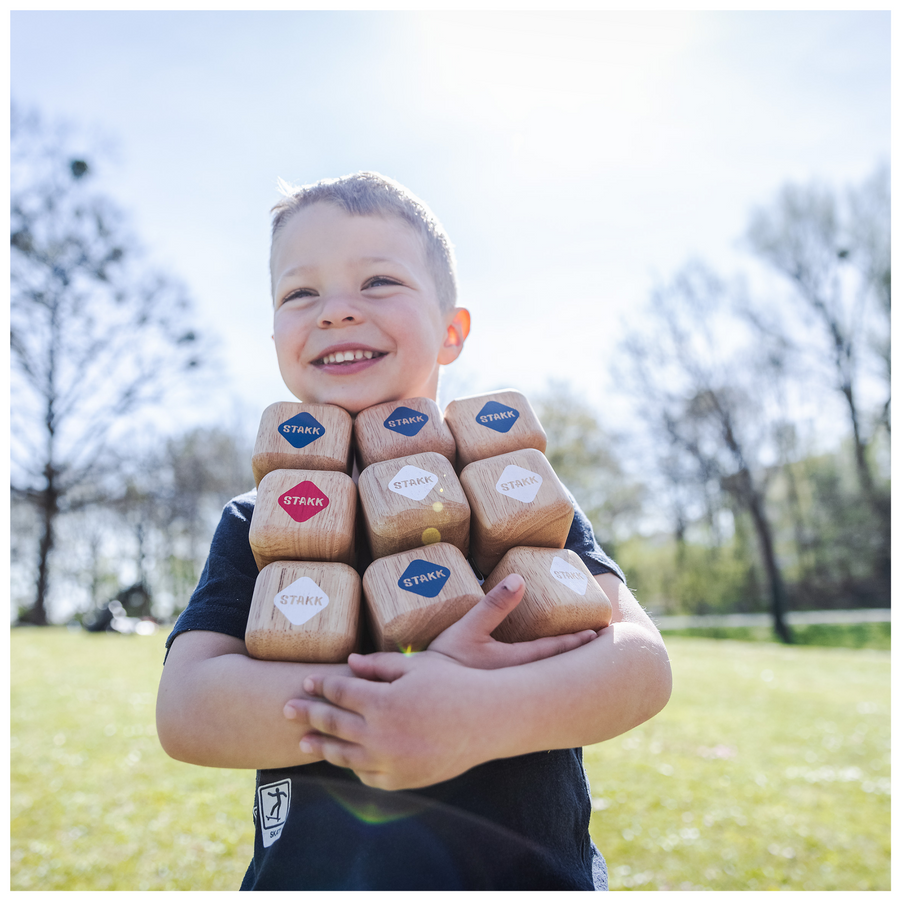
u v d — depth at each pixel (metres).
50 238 13.38
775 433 20.70
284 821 0.90
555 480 1.00
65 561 24.08
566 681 0.84
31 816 3.84
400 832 0.87
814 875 3.20
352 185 1.22
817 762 4.99
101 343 14.23
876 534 20.09
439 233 1.35
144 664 9.30
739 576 22.67
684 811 4.00
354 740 0.77
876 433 19.78
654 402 21.33
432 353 1.22
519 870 0.87
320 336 1.14
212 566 1.05
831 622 18.61
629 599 1.10
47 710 6.36
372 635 0.94
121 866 3.23
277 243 1.23
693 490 22.34
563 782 0.98
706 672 9.31
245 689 0.84
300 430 1.03
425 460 0.98
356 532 1.03
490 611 0.84
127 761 4.83
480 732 0.77
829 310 19.30
